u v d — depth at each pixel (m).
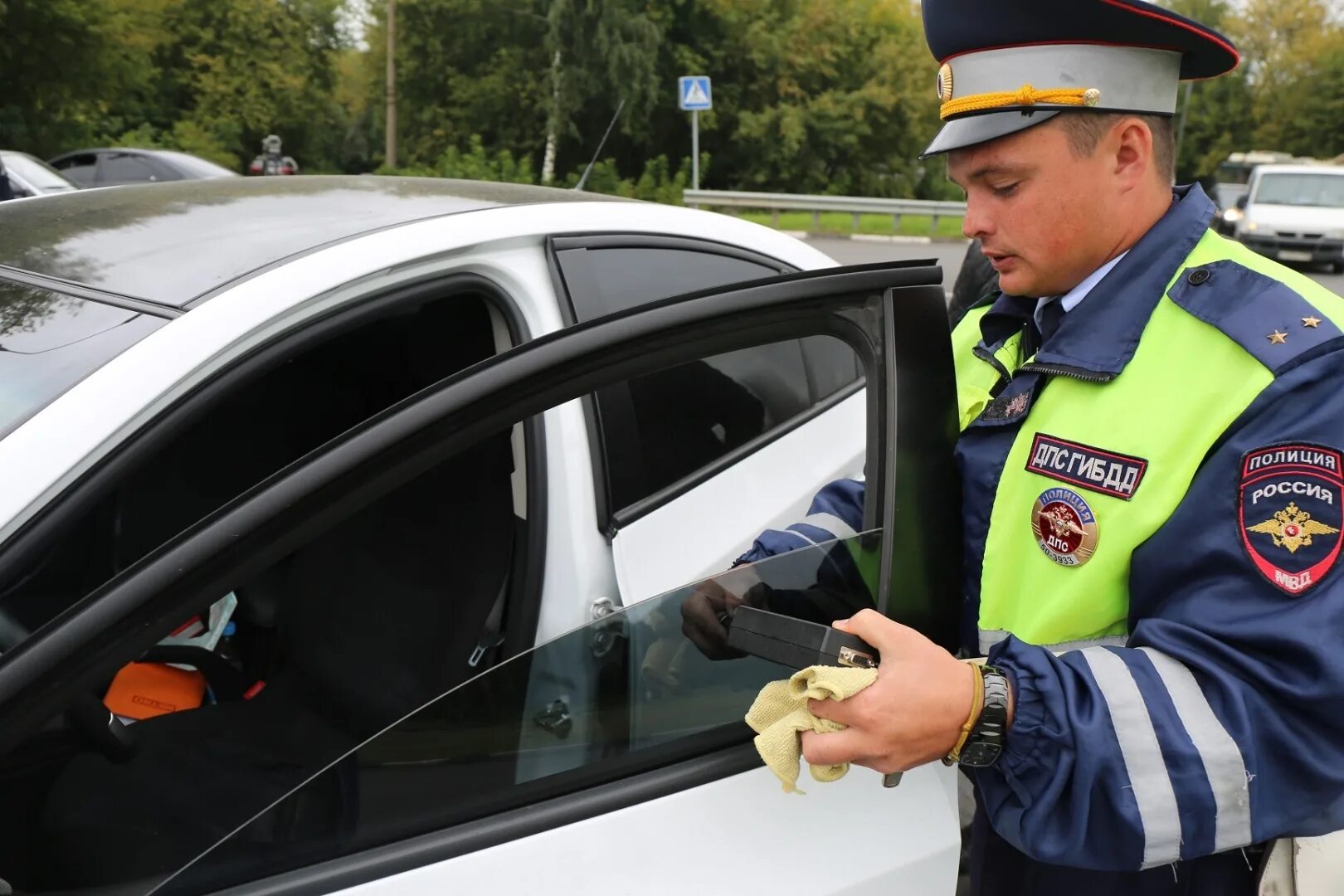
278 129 27.55
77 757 1.40
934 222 14.94
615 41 17.75
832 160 25.53
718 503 1.71
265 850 0.89
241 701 1.63
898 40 25.61
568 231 1.68
